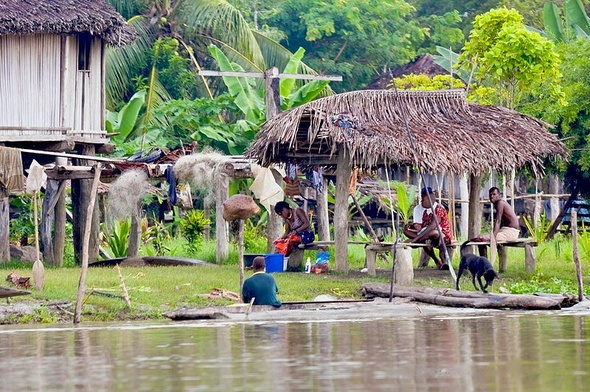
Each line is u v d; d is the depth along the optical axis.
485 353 27.30
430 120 51.31
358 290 45.94
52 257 57.16
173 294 43.19
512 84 59.97
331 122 48.94
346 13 108.38
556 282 49.56
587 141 68.19
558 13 80.25
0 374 24.98
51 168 55.44
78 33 57.81
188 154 60.34
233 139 79.81
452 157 48.69
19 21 54.75
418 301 43.28
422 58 107.56
